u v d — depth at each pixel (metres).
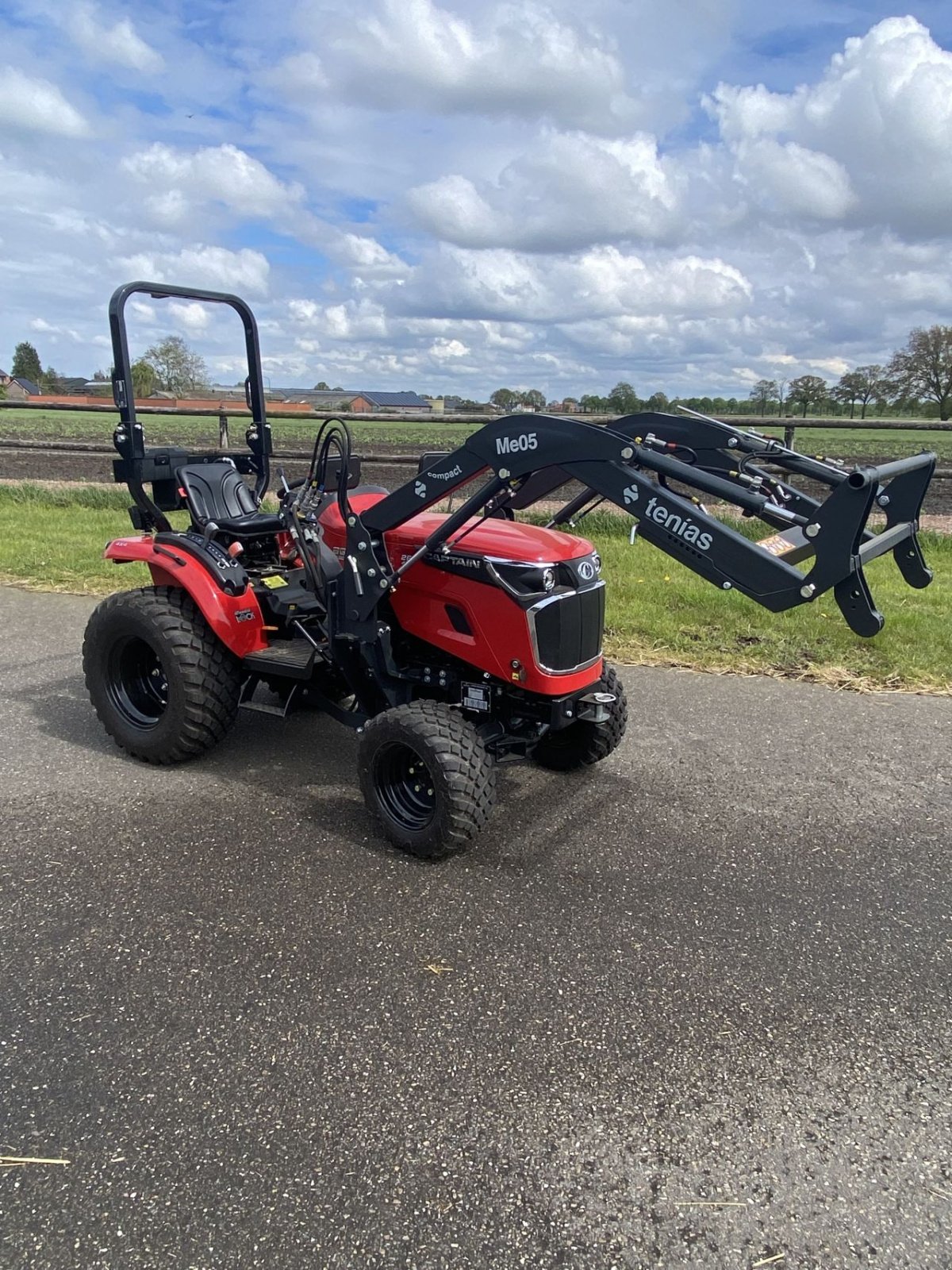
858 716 4.84
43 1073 2.24
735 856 3.41
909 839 3.57
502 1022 2.47
